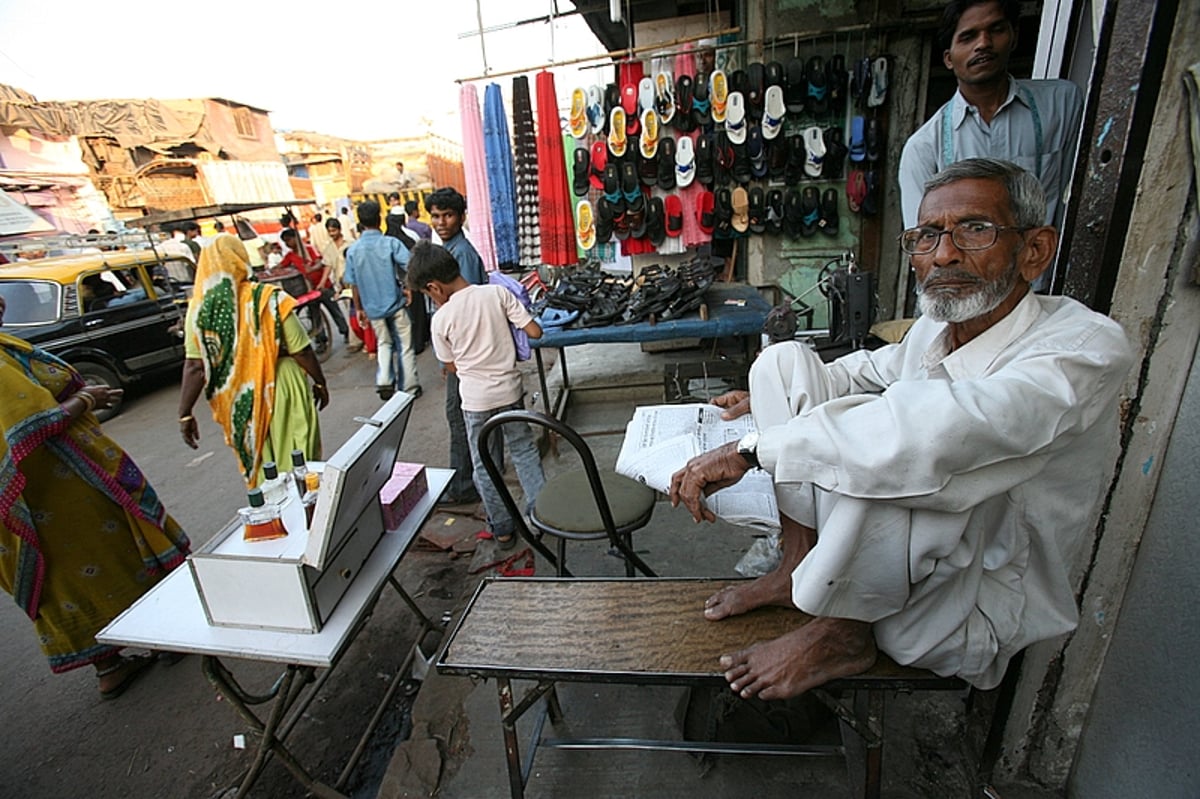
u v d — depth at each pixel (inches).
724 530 103.7
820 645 43.1
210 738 78.7
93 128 434.3
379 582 58.7
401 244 178.5
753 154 173.0
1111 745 48.9
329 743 76.4
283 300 93.7
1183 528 40.8
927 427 32.2
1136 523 44.8
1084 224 42.1
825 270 172.4
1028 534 38.4
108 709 84.5
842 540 36.5
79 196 490.9
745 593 50.8
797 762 61.4
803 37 164.7
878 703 44.6
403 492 69.1
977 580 39.2
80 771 75.5
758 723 60.0
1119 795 48.4
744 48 177.0
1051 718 52.9
